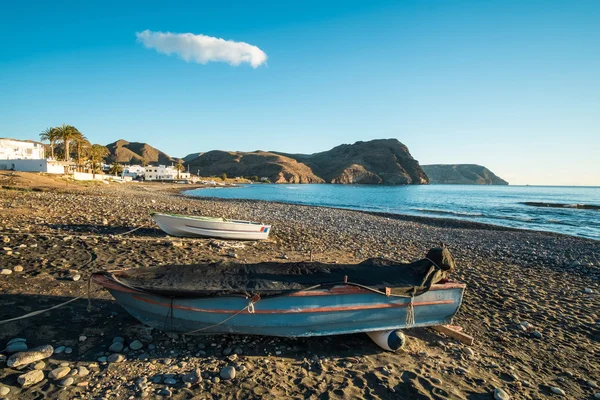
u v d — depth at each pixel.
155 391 4.96
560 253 19.59
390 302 6.98
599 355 7.42
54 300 7.67
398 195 106.38
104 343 6.12
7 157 82.62
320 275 7.65
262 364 5.98
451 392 5.54
